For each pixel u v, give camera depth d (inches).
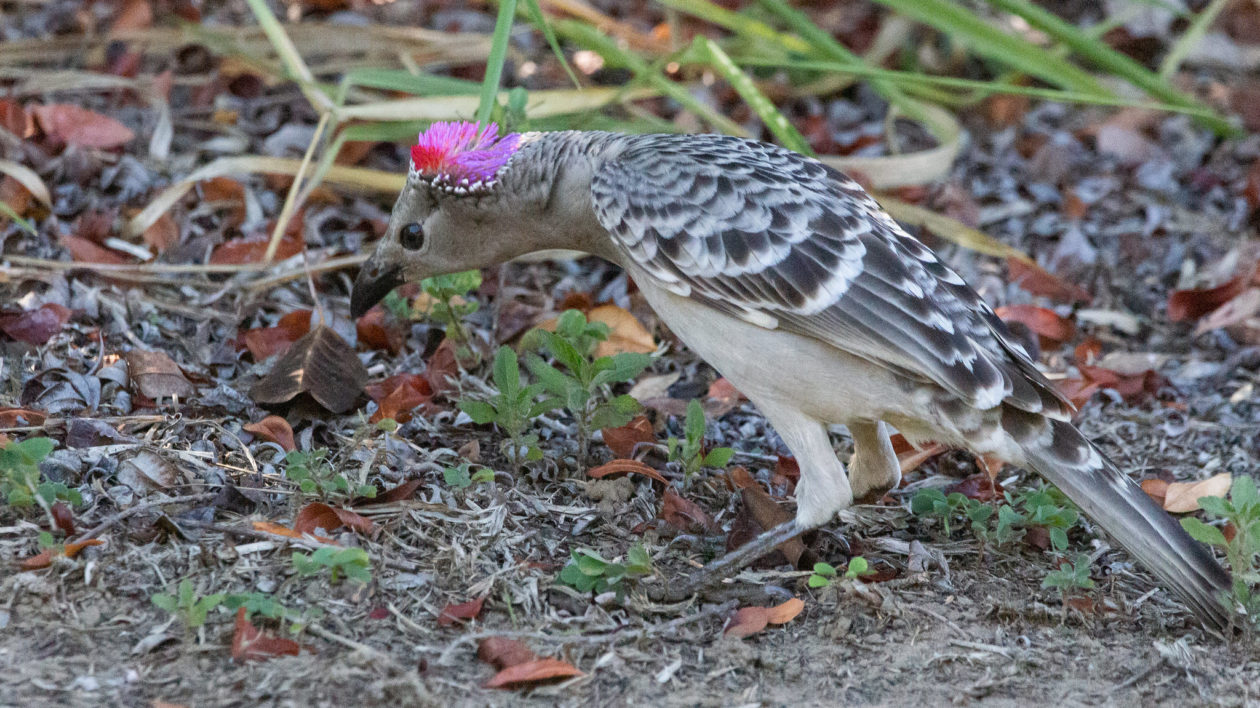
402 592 285.3
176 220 442.3
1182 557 283.1
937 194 518.0
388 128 473.7
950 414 289.4
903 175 503.8
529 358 342.3
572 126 484.1
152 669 255.8
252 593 277.4
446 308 386.9
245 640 260.5
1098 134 571.2
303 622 267.1
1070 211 519.2
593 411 345.1
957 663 282.2
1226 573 287.6
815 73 586.2
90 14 556.4
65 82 495.2
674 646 280.5
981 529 316.2
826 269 287.9
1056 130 584.7
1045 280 465.4
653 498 338.3
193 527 296.8
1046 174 544.4
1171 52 631.8
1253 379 430.9
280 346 386.6
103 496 305.0
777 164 311.9
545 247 332.8
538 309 420.2
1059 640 293.9
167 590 276.4
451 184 321.1
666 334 425.7
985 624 297.1
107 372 355.3
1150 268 495.2
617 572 287.0
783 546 313.6
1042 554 329.4
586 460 347.6
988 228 513.0
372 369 391.5
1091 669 284.0
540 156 319.6
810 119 553.6
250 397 355.9
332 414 355.9
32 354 365.7
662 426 379.2
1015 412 290.2
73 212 442.9
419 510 312.3
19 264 410.3
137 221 431.8
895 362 284.4
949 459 374.9
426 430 357.7
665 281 299.7
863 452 328.8
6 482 289.1
